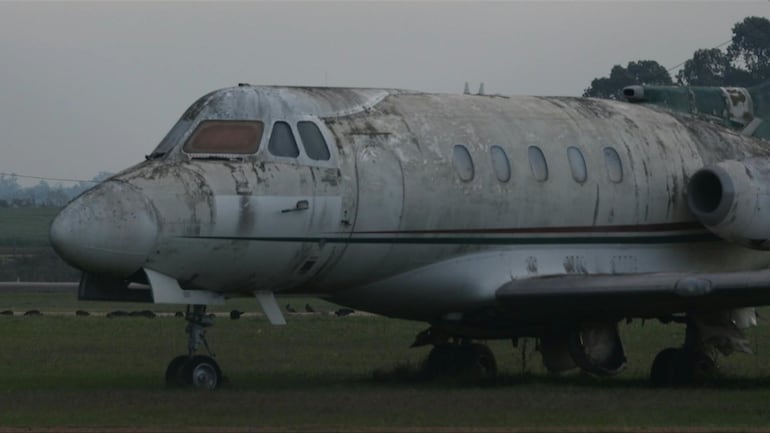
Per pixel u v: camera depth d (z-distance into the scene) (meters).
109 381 74.94
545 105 82.19
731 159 85.94
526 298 73.69
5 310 166.75
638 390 70.75
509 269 76.38
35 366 86.25
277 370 85.62
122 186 66.31
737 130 89.75
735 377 81.50
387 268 73.44
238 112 70.62
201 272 67.94
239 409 57.94
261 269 69.56
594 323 76.50
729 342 78.38
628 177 81.06
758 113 90.81
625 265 80.88
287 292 73.25
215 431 51.09
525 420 55.09
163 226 65.94
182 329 123.94
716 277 69.81
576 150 79.81
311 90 74.38
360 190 71.50
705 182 81.25
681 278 70.31
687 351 79.12
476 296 75.44
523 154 77.62
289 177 69.38
